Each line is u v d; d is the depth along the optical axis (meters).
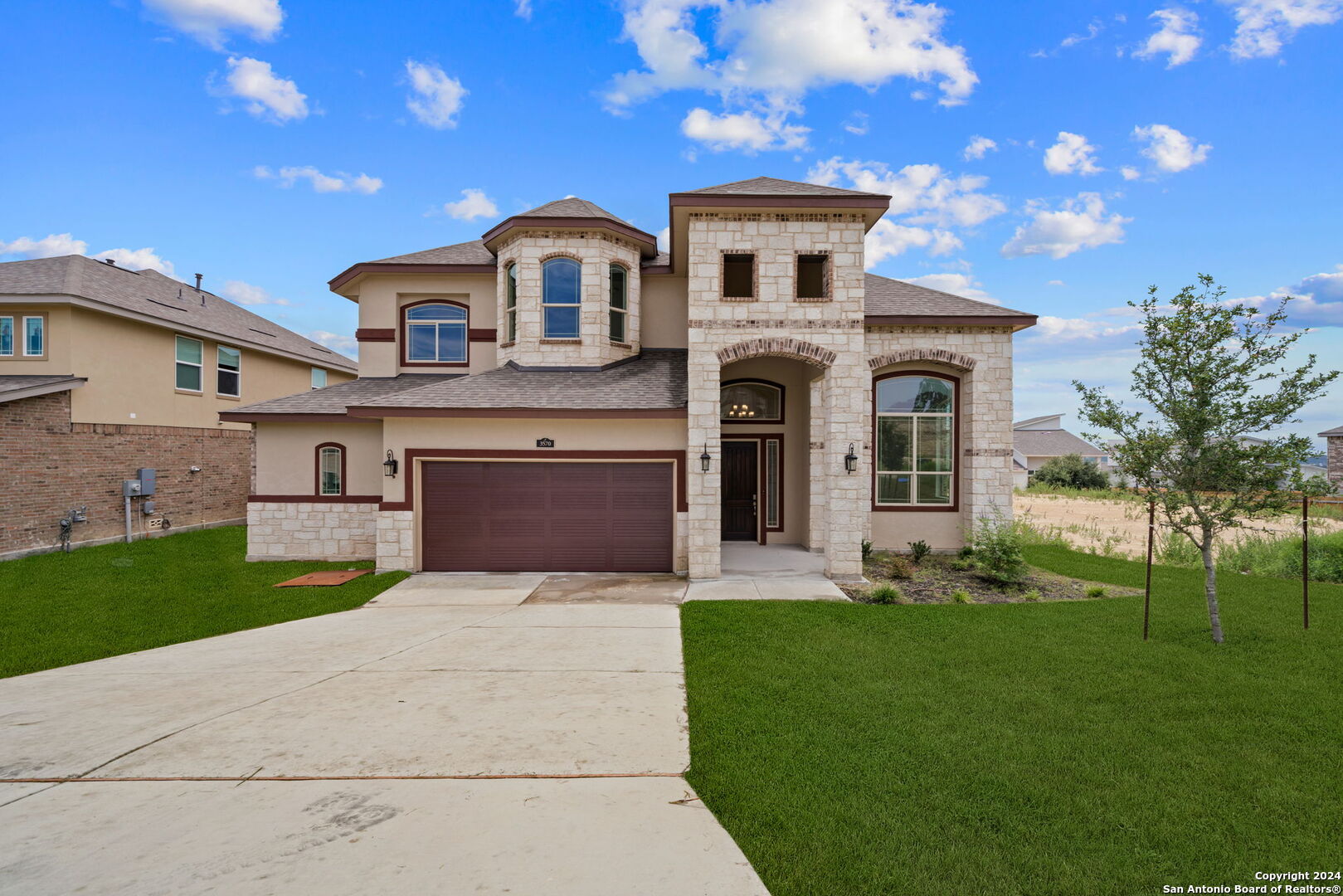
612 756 4.85
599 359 14.32
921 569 12.82
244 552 15.34
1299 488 7.51
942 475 14.98
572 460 12.51
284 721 5.49
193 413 18.94
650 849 3.67
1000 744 5.01
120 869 3.45
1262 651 7.19
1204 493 7.64
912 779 4.50
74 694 6.23
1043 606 9.42
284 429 14.55
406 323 16.23
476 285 15.97
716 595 10.51
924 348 14.21
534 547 12.76
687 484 12.38
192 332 18.53
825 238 11.88
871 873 3.52
